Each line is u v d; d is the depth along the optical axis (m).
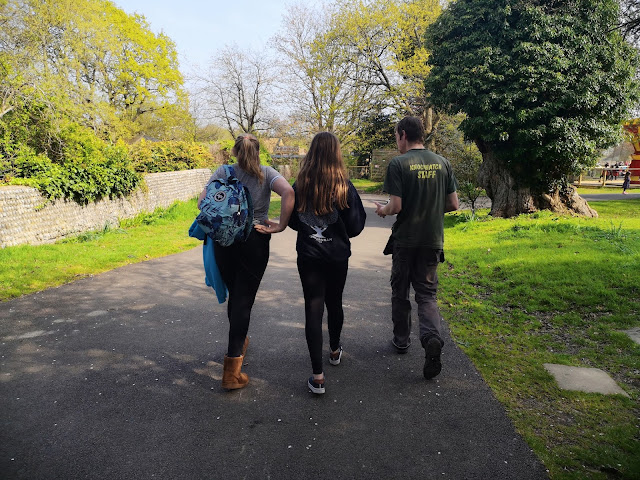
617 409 2.80
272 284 6.00
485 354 3.67
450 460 2.33
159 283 6.00
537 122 10.72
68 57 12.78
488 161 12.58
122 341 3.95
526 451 2.39
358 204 3.02
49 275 6.21
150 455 2.37
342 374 3.33
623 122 11.84
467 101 11.32
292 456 2.37
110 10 22.25
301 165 2.95
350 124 29.27
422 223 3.22
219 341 3.97
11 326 4.32
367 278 6.37
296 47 29.30
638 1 7.23
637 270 5.66
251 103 35.31
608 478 2.17
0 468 2.24
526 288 5.38
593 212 12.41
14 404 2.87
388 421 2.70
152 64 24.88
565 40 10.66
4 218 7.85
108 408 2.83
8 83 10.16
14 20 10.80
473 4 11.66
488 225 10.95
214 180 3.03
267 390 3.08
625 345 3.76
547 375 3.27
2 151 9.36
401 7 26.12
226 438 2.53
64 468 2.25
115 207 11.58
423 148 3.31
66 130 11.16
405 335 3.67
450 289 5.63
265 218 3.15
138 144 18.48
